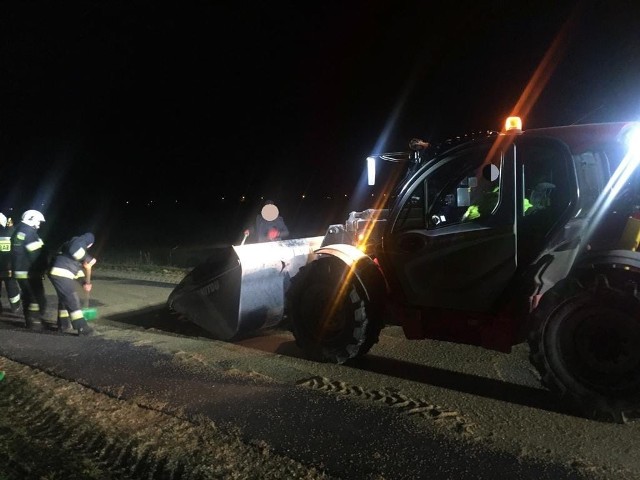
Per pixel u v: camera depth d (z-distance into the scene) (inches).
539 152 193.5
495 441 155.9
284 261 266.7
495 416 172.6
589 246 184.4
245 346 254.4
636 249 175.0
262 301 258.2
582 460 145.3
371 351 239.9
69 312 278.4
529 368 215.8
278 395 190.9
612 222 182.2
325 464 143.4
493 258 187.5
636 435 159.6
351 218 265.9
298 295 229.6
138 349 250.4
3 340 272.5
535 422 168.2
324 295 222.8
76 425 169.8
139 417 174.2
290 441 156.3
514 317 188.1
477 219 193.5
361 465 142.9
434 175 205.5
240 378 208.7
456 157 195.5
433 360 227.1
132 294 389.7
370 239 244.7
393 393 191.6
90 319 315.9
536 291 183.9
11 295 340.8
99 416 175.8
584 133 181.6
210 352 245.0
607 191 182.5
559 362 174.4
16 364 231.6
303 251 278.8
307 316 228.7
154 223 1353.3
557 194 181.9
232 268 250.4
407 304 209.9
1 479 139.1
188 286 268.2
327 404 182.4
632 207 181.3
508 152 184.7
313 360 228.1
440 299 199.9
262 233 385.1
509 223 183.8
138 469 142.9
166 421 170.7
